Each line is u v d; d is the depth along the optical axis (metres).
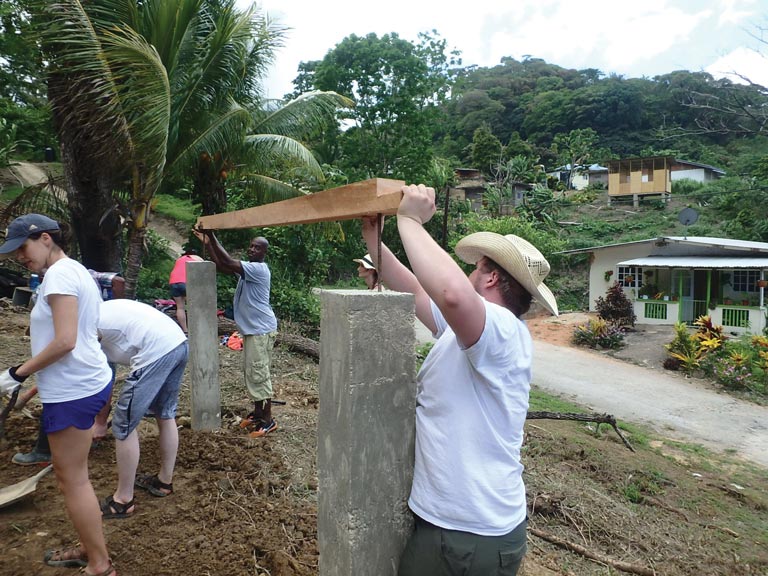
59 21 6.82
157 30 7.74
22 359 5.80
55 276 2.29
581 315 20.16
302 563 2.73
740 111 27.92
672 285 18.86
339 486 1.65
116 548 2.73
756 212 29.92
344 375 1.61
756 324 16.36
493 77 77.06
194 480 3.58
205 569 2.63
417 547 1.57
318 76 26.92
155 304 9.24
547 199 37.62
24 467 3.50
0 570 2.47
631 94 58.91
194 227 4.30
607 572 3.93
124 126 7.08
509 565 1.53
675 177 44.16
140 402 2.96
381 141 27.22
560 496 4.95
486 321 1.45
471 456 1.51
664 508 5.59
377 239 1.87
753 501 6.32
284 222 2.54
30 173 20.16
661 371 13.47
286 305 11.48
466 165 55.97
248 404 5.47
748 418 10.14
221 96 9.01
